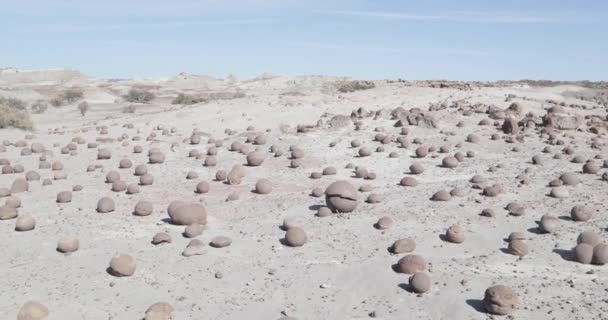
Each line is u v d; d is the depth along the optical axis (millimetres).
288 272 12188
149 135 32125
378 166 22906
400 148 25656
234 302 10758
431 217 15570
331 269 12250
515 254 12578
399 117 30000
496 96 38375
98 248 13766
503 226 14602
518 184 18750
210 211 17172
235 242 14211
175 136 31984
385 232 14539
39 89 86625
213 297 11016
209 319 10086
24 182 19953
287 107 38000
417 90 42625
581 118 29000
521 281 11055
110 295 11125
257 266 12594
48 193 19578
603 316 9383
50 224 15797
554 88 54594
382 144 26406
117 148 28797
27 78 115125
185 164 24391
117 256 12156
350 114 34250
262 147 27344
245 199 18578
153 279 11891
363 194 18609
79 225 15695
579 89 55562
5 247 13852
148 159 25766
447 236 13703
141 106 62906
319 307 10438
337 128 29766
